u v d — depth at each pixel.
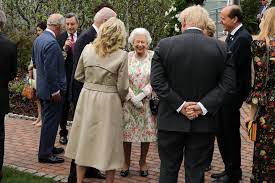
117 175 5.46
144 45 5.23
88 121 4.52
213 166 5.76
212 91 3.83
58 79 5.62
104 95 4.50
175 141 3.95
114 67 4.44
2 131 5.13
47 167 5.71
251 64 4.67
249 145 6.59
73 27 6.43
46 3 10.45
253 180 4.26
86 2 9.61
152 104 5.21
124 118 5.25
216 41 3.86
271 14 4.04
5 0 11.61
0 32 5.02
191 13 3.90
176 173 4.02
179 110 3.82
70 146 4.67
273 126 4.06
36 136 7.16
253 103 4.09
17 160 5.97
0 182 5.13
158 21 9.44
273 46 3.97
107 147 4.46
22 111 8.77
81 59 4.63
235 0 11.54
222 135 4.87
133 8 9.36
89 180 5.27
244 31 4.71
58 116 5.87
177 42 3.83
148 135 5.28
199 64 3.78
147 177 5.42
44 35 5.66
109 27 4.45
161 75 3.88
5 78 4.96
